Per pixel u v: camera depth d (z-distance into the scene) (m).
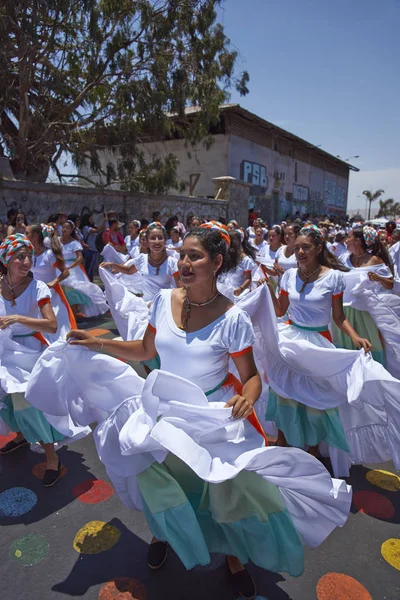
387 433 3.31
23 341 3.35
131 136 14.84
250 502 2.12
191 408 2.02
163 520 2.08
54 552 2.62
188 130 16.25
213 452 2.12
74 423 2.83
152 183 15.45
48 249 5.06
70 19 13.05
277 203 29.94
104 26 13.33
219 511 2.11
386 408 3.24
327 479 2.16
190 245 2.09
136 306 4.79
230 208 20.25
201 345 2.16
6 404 3.24
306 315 3.56
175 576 2.47
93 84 13.89
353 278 4.70
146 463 2.19
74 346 2.60
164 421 2.02
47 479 3.23
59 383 2.70
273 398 3.53
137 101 13.95
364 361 3.12
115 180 15.45
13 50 12.34
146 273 5.19
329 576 2.49
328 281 3.48
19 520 2.88
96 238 11.49
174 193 24.56
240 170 24.89
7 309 3.28
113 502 3.08
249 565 2.56
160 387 2.05
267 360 3.44
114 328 7.26
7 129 15.10
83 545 2.68
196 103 15.59
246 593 2.31
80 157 14.16
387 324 4.55
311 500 2.28
